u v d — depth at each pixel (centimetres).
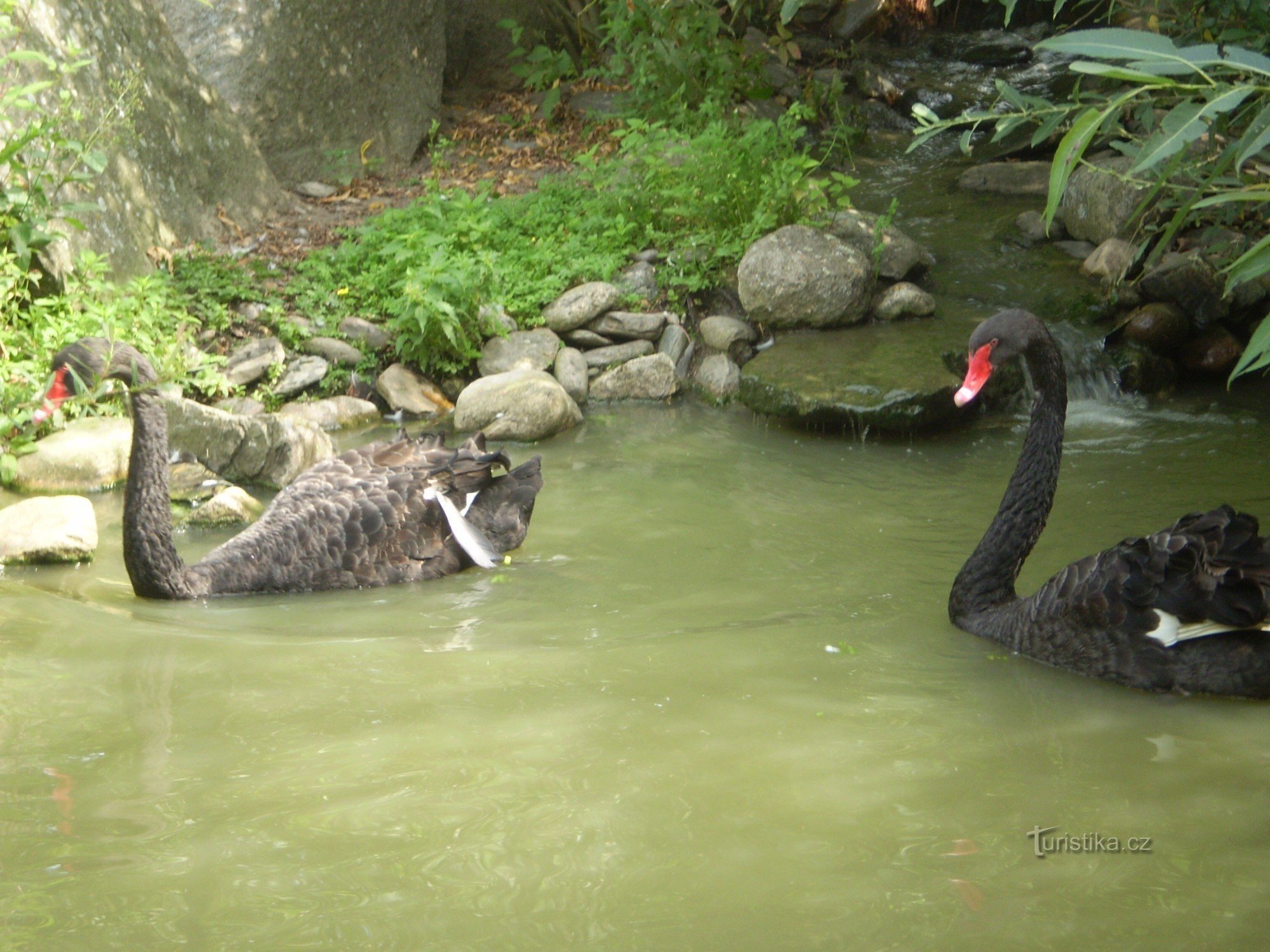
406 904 267
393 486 536
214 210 919
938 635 441
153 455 492
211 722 359
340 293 840
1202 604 377
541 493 635
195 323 772
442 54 1207
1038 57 1556
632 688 386
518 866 282
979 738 352
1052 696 384
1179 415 748
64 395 495
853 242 886
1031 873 279
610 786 320
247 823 300
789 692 384
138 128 851
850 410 719
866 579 505
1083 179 938
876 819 304
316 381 776
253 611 477
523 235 928
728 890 273
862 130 1326
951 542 552
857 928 258
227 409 739
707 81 1183
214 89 951
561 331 834
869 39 1622
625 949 252
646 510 604
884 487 638
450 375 811
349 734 350
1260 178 623
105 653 416
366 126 1107
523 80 1341
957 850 289
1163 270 824
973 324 828
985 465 674
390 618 466
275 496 654
